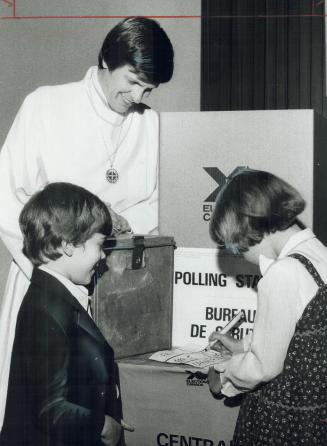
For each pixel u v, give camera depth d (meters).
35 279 1.40
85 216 1.41
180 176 1.58
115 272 1.47
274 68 2.04
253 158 1.51
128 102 1.83
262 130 1.49
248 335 1.41
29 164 1.87
